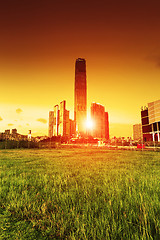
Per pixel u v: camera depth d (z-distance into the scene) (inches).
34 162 441.4
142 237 76.4
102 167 342.3
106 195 145.0
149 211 106.7
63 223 96.1
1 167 354.3
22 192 160.1
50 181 207.8
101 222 94.8
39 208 121.9
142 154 775.1
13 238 84.6
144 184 184.1
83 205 124.0
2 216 112.3
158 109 1927.9
